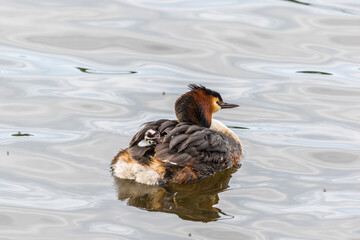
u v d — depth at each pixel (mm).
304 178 12797
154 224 10734
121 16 21125
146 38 19703
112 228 10531
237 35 20047
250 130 15164
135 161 12211
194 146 12742
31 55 18469
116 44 19312
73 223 10648
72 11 21438
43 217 10828
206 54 18953
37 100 15977
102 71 17797
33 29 20016
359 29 20594
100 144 13797
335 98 16781
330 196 12016
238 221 10977
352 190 12289
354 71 18219
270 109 16188
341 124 15414
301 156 13820
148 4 22328
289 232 10680
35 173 12422
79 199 11484
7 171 12469
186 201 11695
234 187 12391
